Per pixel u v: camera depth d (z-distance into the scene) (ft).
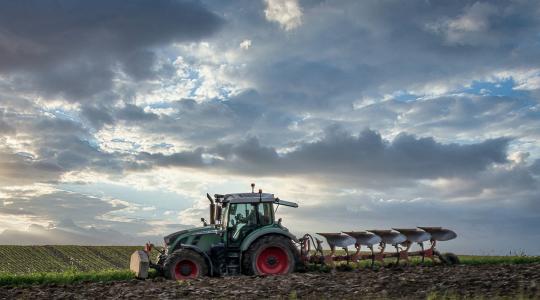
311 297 39.60
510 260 64.59
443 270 51.31
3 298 43.65
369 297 38.68
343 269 60.29
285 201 61.57
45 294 45.37
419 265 61.36
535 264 54.29
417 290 40.65
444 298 36.55
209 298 40.47
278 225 60.70
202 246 59.41
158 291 44.62
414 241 62.64
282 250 58.08
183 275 56.29
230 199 60.39
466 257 67.41
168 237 60.64
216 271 58.54
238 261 59.16
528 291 38.19
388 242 62.13
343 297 39.19
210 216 63.87
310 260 60.59
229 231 59.82
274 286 44.98
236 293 42.19
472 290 39.52
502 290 39.01
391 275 48.32
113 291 46.01
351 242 61.11
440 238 63.46
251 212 60.49
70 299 42.70
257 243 57.82
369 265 63.57
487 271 48.98
